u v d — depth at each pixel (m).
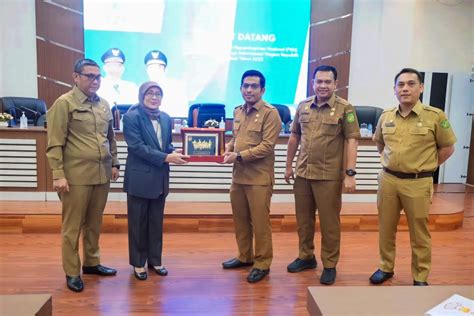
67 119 2.47
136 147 2.57
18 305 1.31
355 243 3.60
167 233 3.77
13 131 3.93
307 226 2.93
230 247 3.44
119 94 5.66
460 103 6.45
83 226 2.75
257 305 2.43
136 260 2.75
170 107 5.77
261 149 2.63
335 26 5.79
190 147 2.75
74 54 5.53
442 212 4.07
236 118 2.85
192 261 3.11
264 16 5.73
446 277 2.92
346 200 4.39
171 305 2.40
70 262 2.58
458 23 6.35
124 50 5.60
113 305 2.38
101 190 2.68
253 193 2.72
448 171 6.57
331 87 2.66
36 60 5.51
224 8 5.67
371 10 5.81
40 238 3.52
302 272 2.94
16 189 4.03
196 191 4.29
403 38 5.72
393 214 2.70
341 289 1.47
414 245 2.64
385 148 2.70
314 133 2.72
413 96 2.52
